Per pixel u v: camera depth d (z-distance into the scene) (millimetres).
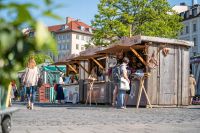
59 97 26547
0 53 1021
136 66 19188
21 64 1076
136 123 9352
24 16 992
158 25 48375
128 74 18500
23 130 7602
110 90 20766
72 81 27562
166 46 18438
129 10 48594
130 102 18812
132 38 18078
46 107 18188
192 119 10672
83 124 9031
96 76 22453
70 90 26391
